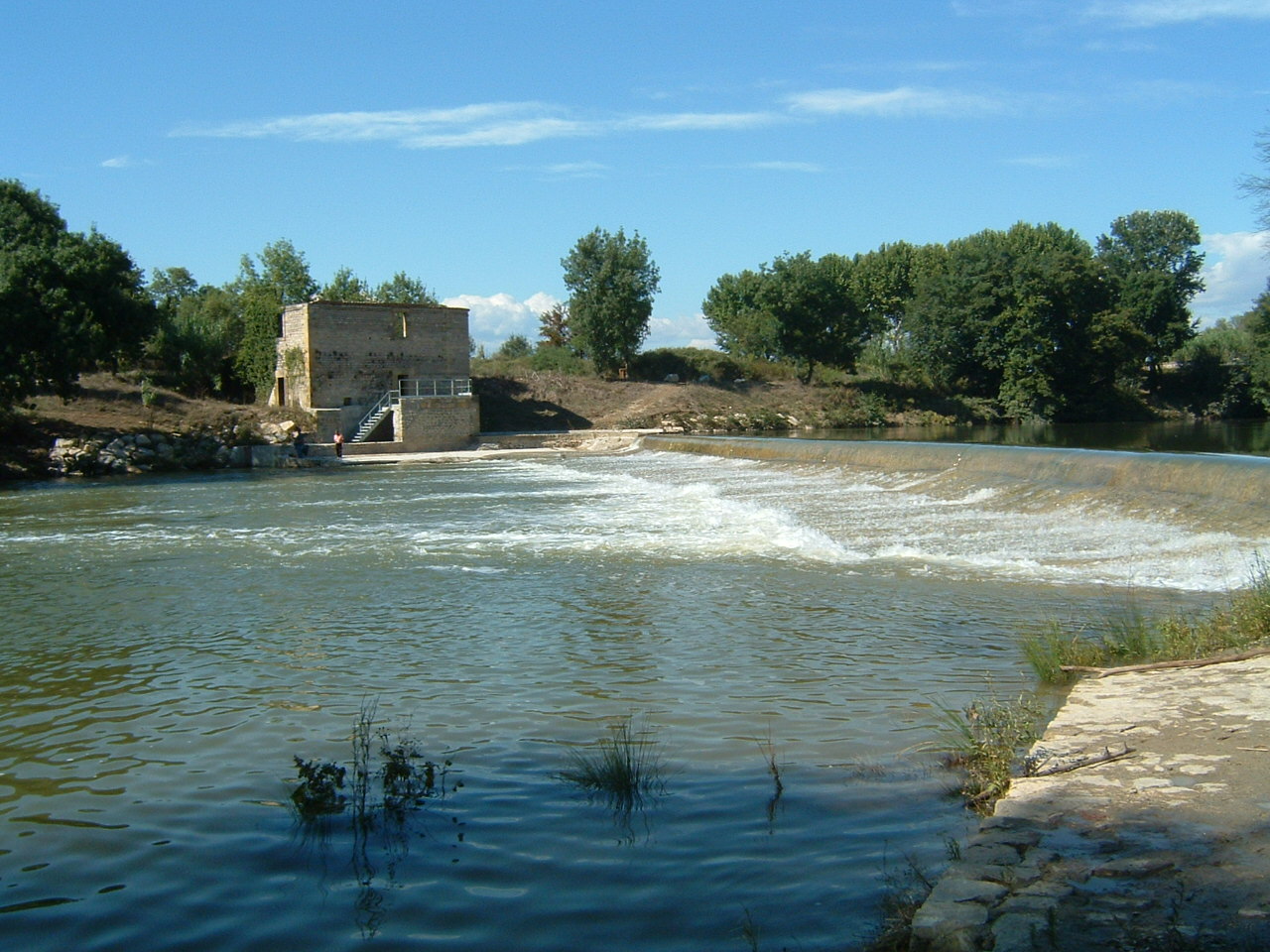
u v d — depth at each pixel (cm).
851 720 874
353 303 6456
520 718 925
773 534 2036
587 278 8756
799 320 8762
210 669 1150
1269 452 3972
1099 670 937
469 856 632
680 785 735
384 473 4597
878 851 596
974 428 7194
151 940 546
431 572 1747
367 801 732
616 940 519
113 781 799
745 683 1012
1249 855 504
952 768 736
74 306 4791
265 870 627
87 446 4859
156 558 2027
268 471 4962
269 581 1714
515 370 8219
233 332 7456
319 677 1099
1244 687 820
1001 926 455
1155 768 646
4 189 5119
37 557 2081
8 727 957
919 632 1198
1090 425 7038
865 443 3228
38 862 652
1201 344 9412
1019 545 1777
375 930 544
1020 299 7844
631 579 1609
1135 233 9819
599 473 4116
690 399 7925
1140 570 1520
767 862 596
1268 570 1304
